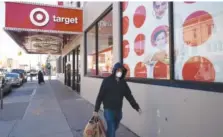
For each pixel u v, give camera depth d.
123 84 4.29
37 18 10.98
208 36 3.55
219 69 3.34
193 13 3.90
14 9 10.62
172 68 4.36
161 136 4.54
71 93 15.09
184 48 4.10
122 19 6.85
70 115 7.96
